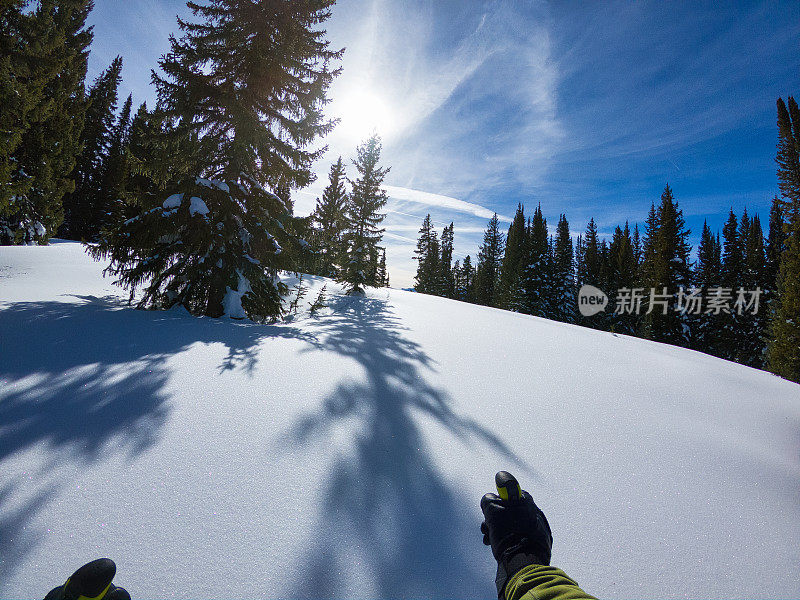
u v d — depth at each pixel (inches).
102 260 573.6
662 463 116.3
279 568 61.0
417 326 332.8
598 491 97.3
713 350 1342.3
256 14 331.6
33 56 540.7
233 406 117.8
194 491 77.5
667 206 1288.1
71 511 68.1
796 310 824.9
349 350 207.2
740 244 1985.7
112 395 117.0
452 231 2652.6
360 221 820.0
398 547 68.9
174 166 325.7
